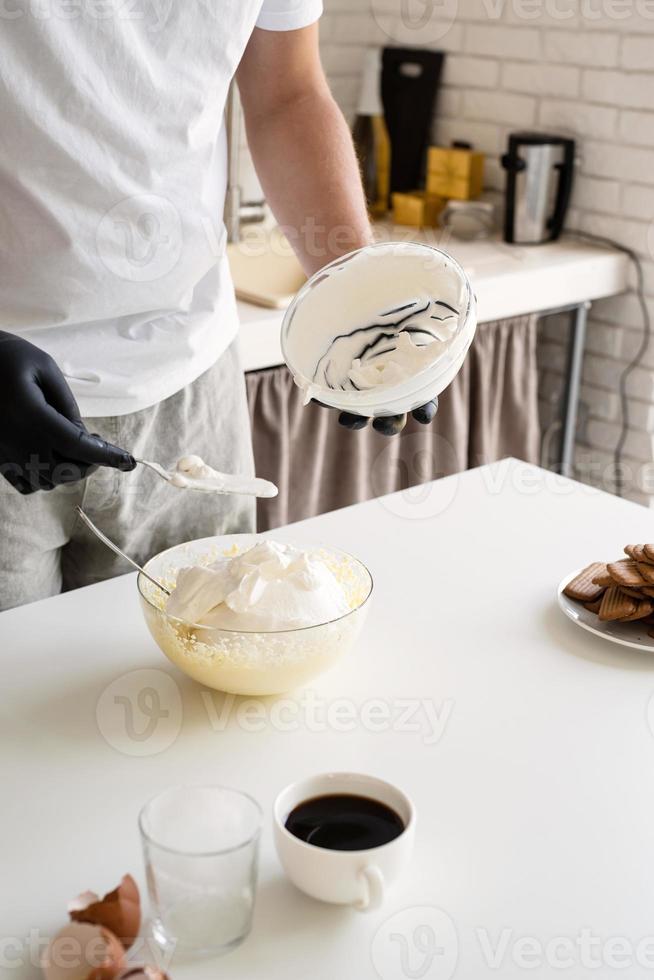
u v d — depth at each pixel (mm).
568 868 791
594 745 933
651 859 802
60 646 1069
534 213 2609
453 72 2814
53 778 877
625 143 2514
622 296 2633
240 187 2594
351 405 1008
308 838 751
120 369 1218
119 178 1124
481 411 2477
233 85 2301
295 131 1330
